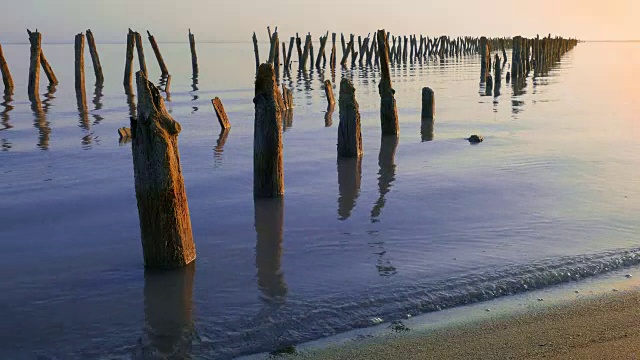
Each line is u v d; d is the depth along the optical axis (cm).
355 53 4491
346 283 491
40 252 578
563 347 374
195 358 381
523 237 598
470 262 531
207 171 940
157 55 3381
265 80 740
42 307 459
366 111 1758
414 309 441
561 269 506
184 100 2117
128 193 808
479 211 694
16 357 388
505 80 2997
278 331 412
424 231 624
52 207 738
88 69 4406
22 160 1034
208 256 562
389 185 830
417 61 5547
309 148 1136
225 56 7319
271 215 691
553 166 935
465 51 6906
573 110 1700
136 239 617
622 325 404
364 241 597
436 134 1285
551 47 4953
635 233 605
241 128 1433
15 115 1702
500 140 1192
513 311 432
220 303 459
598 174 876
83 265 543
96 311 451
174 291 484
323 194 784
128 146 1179
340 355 374
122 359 384
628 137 1209
